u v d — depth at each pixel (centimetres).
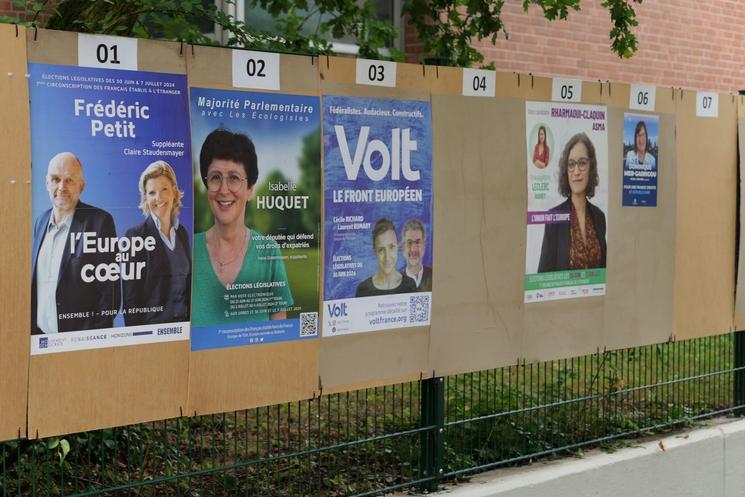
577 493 587
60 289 398
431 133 520
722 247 680
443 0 682
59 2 552
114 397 415
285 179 464
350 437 546
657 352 673
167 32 589
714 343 726
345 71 485
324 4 661
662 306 645
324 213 480
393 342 511
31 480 450
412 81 511
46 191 392
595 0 1047
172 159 426
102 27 544
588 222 596
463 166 534
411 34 902
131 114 413
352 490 523
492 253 549
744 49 1249
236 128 446
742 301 695
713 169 670
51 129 393
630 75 1098
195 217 435
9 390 389
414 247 516
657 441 648
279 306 466
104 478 467
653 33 1125
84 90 401
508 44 963
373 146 497
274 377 468
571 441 625
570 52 1024
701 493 666
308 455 496
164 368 429
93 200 404
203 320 441
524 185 562
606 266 608
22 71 386
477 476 564
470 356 543
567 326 591
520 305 564
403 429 549
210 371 445
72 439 482
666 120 638
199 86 434
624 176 615
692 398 709
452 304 534
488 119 544
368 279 498
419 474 536
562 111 579
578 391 633
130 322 418
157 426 520
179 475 457
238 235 450
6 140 383
